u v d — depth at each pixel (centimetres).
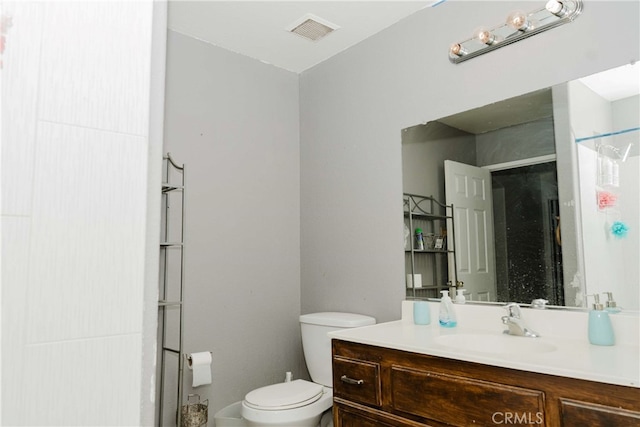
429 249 219
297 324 283
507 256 191
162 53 66
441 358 147
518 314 175
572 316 167
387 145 243
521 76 191
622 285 159
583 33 173
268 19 238
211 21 240
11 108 51
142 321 59
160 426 220
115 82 59
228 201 260
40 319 51
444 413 144
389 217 239
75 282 54
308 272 284
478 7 206
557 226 177
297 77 303
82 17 58
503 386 131
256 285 267
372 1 223
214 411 242
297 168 297
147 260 61
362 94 260
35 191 52
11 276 50
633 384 108
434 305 210
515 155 192
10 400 49
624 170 161
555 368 120
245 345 258
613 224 162
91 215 56
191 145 248
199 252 245
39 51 54
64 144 55
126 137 60
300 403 203
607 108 166
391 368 162
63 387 52
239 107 271
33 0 54
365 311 246
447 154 215
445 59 219
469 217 205
